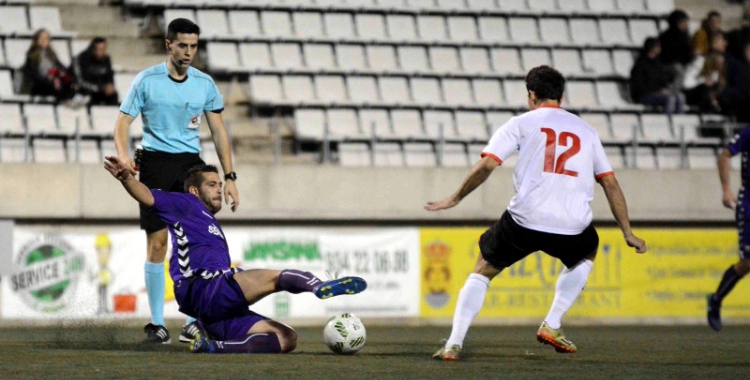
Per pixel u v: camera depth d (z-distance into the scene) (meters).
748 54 55.84
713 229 47.09
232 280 21.09
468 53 56.66
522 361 20.59
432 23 57.94
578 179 20.19
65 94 47.84
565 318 44.88
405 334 33.97
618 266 45.66
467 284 20.67
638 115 54.47
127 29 54.03
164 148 25.11
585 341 29.81
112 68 48.72
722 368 19.64
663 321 45.94
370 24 56.97
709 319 32.75
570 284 21.30
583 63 57.84
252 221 43.75
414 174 45.44
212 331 21.88
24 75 48.31
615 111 54.38
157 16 54.78
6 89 49.03
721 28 62.56
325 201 44.53
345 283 19.45
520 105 54.34
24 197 41.94
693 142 53.25
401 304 43.97
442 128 48.31
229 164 25.89
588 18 60.06
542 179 20.02
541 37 59.03
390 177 45.19
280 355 21.02
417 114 52.38
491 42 57.00
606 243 45.69
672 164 52.91
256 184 43.84
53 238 41.59
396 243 44.19
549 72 20.56
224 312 21.38
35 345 24.09
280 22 55.66
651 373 18.25
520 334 33.94
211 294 21.22
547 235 20.06
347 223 44.78
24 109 47.66
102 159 46.94
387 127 51.72
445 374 17.45
